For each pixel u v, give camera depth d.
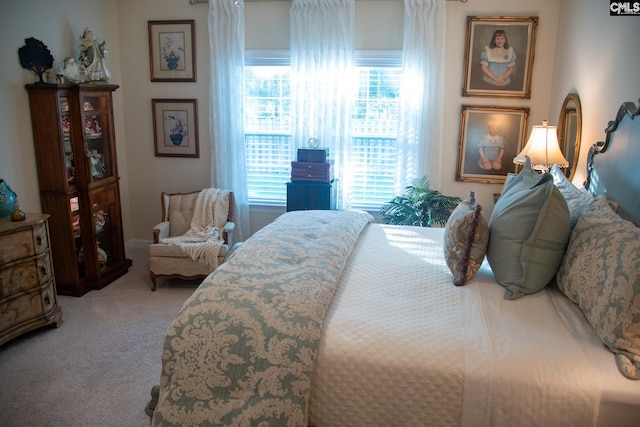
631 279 1.70
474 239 2.25
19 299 3.13
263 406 1.69
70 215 3.81
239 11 4.45
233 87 4.59
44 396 2.66
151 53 4.76
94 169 4.10
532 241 2.16
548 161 3.35
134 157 5.04
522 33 4.16
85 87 3.79
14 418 2.48
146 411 2.05
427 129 4.36
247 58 4.64
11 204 3.20
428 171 4.45
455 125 4.44
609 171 2.70
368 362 1.71
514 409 1.63
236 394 1.75
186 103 4.80
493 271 2.30
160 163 5.00
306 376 1.71
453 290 2.22
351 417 1.74
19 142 3.61
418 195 4.20
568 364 1.67
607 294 1.79
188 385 1.79
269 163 4.89
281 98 4.73
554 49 4.16
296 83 4.50
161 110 4.86
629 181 2.43
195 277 4.03
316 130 4.57
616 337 1.71
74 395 2.67
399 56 4.39
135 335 3.33
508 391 1.63
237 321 1.84
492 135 4.38
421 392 1.68
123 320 3.54
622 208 2.51
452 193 4.59
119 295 3.98
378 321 1.90
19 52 3.57
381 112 4.60
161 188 5.06
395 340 1.78
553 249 2.18
